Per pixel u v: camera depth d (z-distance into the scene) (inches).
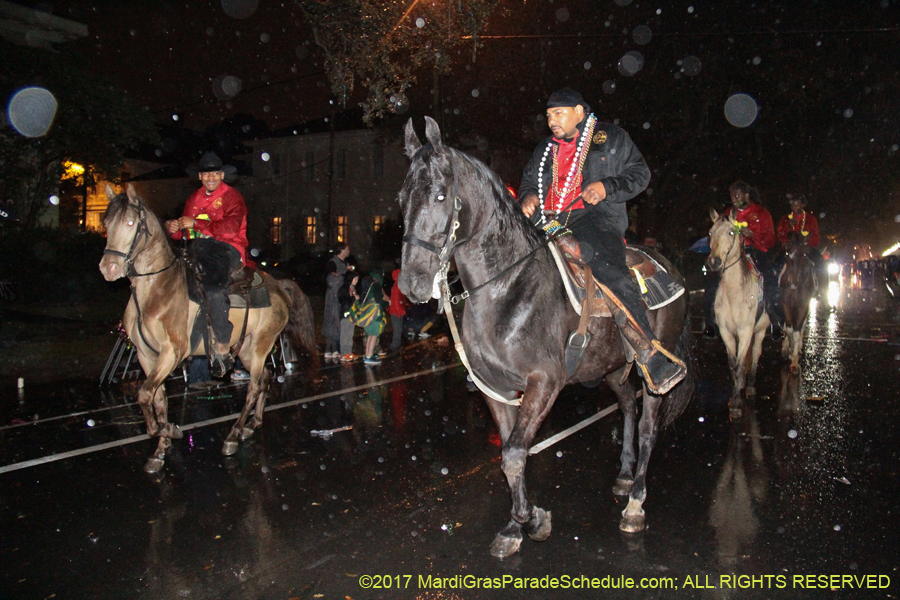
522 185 181.2
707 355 503.8
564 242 162.4
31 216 693.3
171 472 225.6
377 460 238.2
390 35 478.0
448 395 354.6
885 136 1031.6
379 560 159.2
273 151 1673.2
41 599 142.9
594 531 175.2
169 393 360.8
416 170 134.1
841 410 305.4
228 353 257.6
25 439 265.9
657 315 187.3
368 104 485.4
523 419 145.7
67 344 483.8
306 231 1614.2
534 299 150.1
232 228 257.6
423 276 131.0
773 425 281.7
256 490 207.5
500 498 199.9
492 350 150.6
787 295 383.6
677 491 204.2
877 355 470.0
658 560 158.1
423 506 193.5
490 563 157.2
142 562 159.2
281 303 285.7
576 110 170.1
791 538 169.0
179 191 1680.6
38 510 191.9
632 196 163.2
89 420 295.7
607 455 244.5
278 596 143.2
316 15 463.2
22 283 673.0
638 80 904.3
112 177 731.4
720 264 290.7
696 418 297.1
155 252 229.3
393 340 529.7
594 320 166.2
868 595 141.6
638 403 331.0
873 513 184.1
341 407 325.7
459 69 910.4
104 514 188.7
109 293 769.6
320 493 204.5
